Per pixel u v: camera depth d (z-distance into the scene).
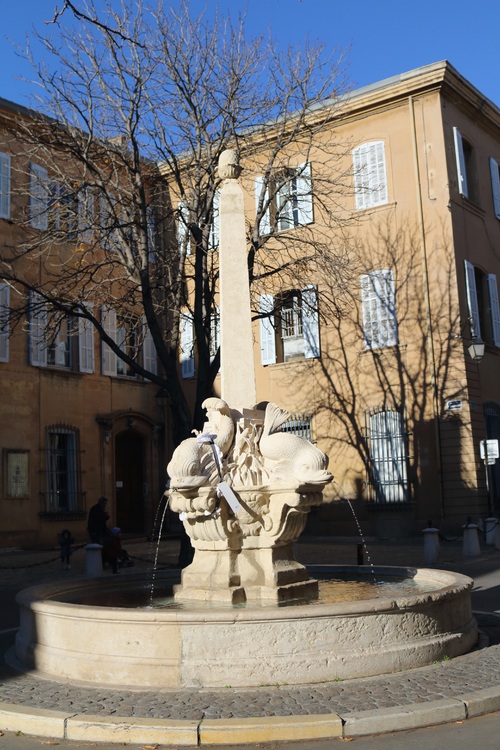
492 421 26.72
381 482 26.08
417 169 26.22
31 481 25.12
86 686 7.00
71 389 26.86
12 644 9.20
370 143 27.12
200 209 18.75
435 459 25.20
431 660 7.40
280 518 8.50
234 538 8.62
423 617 7.55
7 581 16.91
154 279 22.02
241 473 8.69
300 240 19.50
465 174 27.03
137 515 29.47
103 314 27.83
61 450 26.58
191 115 18.80
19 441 24.91
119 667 7.05
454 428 24.91
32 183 21.72
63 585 9.87
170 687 6.86
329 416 27.36
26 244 20.00
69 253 26.33
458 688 6.56
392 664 7.14
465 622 8.27
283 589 8.45
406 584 10.24
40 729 6.09
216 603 8.35
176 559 20.23
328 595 9.18
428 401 25.52
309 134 21.47
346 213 27.12
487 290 27.72
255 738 5.74
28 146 25.17
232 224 9.88
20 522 24.59
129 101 18.50
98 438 27.62
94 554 16.56
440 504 24.91
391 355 26.31
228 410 8.97
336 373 27.34
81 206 20.69
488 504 25.05
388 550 21.58
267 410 9.28
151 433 30.00
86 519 26.66
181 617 6.93
